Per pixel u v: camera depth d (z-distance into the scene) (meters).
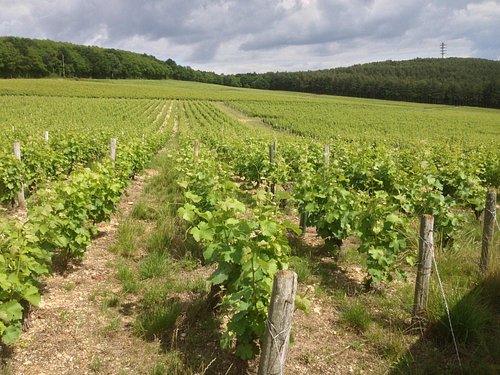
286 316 2.84
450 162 10.99
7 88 58.97
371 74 142.50
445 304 4.17
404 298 5.00
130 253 6.03
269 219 4.17
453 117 54.16
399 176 8.39
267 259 3.60
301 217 7.21
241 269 3.64
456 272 5.57
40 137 13.03
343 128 37.53
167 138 25.11
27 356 3.67
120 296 4.82
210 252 3.73
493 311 4.67
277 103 68.38
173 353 3.80
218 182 6.27
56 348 3.81
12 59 97.44
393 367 3.73
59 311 4.41
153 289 4.91
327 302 4.93
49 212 4.44
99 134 17.61
